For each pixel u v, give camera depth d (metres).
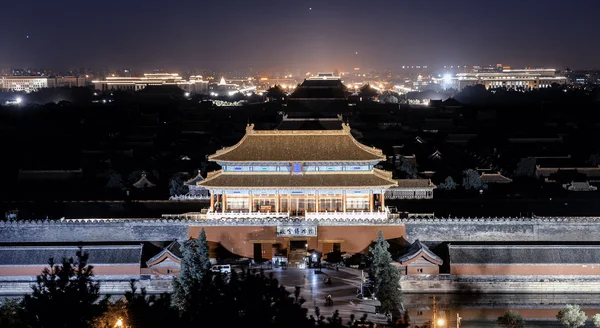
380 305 176.75
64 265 169.38
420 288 199.62
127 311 154.38
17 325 146.75
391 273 178.00
